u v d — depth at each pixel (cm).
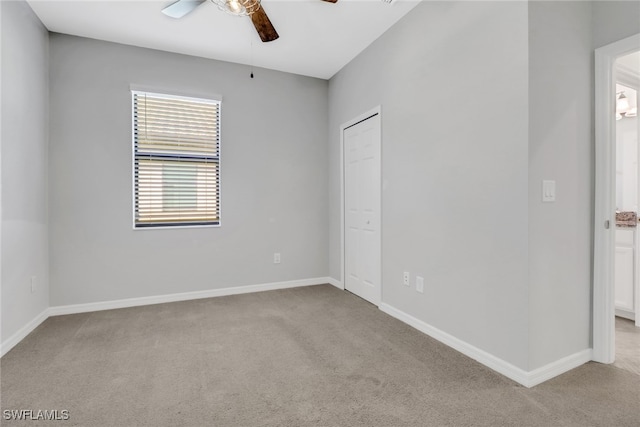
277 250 393
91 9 263
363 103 336
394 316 291
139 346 232
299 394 173
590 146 203
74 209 305
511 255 187
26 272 255
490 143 199
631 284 277
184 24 285
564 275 193
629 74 234
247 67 373
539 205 181
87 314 301
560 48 188
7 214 228
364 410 159
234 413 157
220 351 224
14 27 238
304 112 405
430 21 245
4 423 149
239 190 373
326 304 329
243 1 212
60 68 300
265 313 303
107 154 316
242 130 373
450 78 227
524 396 169
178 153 345
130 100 323
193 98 347
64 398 169
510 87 186
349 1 252
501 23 191
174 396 171
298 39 312
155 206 336
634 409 158
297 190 403
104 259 316
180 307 321
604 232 200
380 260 310
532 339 180
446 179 232
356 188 357
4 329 223
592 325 206
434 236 244
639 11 182
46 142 293
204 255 356
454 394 172
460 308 222
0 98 220
